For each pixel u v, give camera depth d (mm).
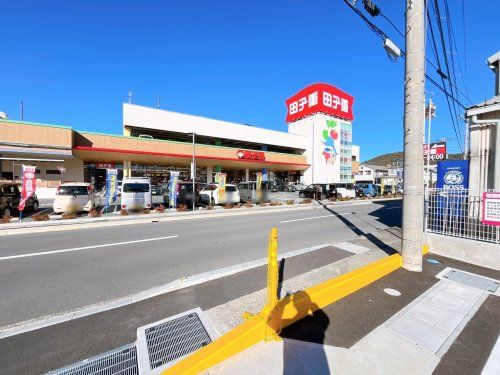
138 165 31359
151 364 2453
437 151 18312
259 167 39531
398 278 4539
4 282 4414
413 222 4867
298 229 9414
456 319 3270
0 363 2484
